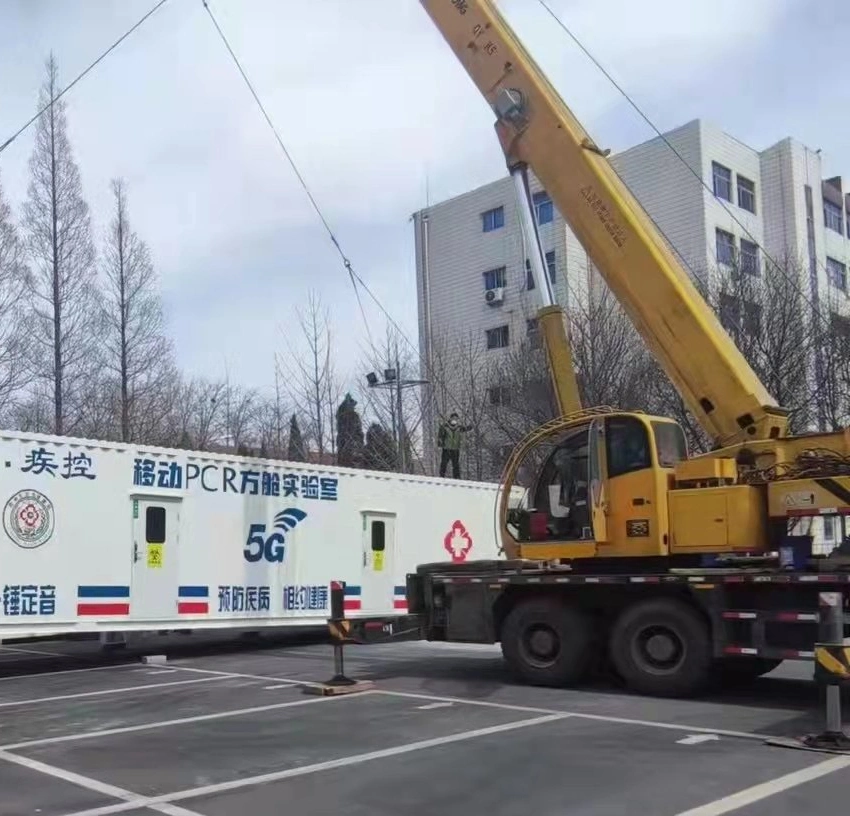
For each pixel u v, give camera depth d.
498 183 42.53
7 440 12.84
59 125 30.89
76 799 6.25
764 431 10.05
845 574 9.05
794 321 26.84
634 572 10.69
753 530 9.83
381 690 10.84
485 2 12.01
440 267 44.62
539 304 11.64
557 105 11.41
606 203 10.90
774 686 11.02
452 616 11.83
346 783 6.56
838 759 7.11
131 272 32.62
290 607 16.12
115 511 13.93
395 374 30.70
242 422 39.00
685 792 6.22
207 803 6.12
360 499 17.56
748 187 39.28
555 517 11.22
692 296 10.57
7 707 10.05
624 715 9.07
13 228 30.84
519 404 30.23
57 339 30.72
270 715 9.27
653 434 10.48
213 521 15.16
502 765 7.01
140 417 33.34
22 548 12.86
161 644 17.41
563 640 10.83
